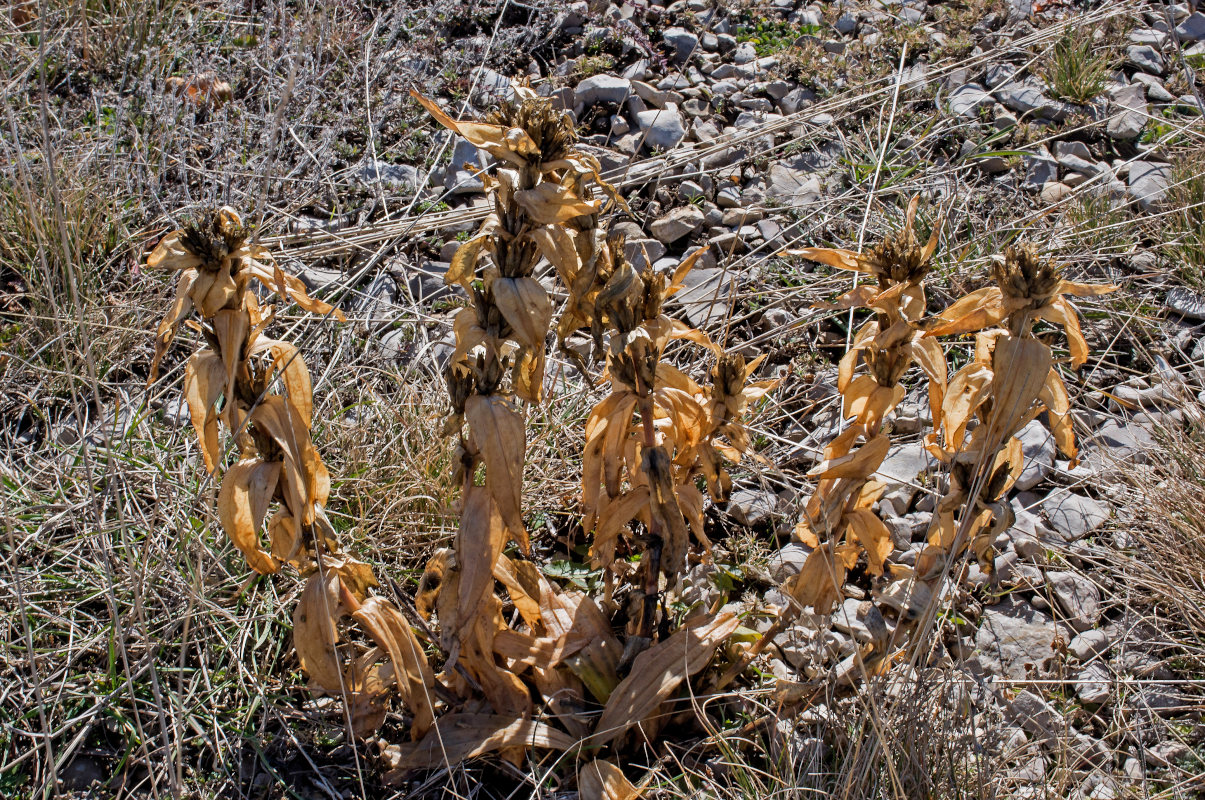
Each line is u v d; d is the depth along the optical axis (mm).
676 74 5199
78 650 2797
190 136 4453
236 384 2201
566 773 2510
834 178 4664
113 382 3631
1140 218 4180
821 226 4355
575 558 3172
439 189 4559
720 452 2602
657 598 2648
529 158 2027
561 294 3969
